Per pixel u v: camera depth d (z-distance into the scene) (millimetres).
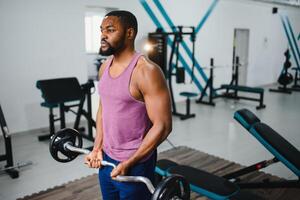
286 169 3184
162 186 1005
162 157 3490
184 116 5266
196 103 6750
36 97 4496
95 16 6859
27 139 4152
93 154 1306
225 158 3488
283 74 8156
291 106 6434
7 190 2684
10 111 4270
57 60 4629
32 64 4379
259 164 2418
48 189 2693
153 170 1292
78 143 1457
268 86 9305
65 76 4762
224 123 5020
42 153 3609
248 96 7688
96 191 2660
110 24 1108
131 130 1196
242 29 8031
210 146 3889
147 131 1237
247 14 7969
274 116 5527
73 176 2973
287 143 2445
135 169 1210
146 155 1154
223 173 3062
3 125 2957
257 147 3865
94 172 3070
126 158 1213
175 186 1059
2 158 2955
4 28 4039
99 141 1367
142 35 5812
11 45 4137
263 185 2334
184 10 6434
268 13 8695
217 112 5840
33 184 2803
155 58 5660
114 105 1179
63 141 1377
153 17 5914
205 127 4766
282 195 2586
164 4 6043
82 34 4855
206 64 7188
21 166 3061
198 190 1908
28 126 4480
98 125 1413
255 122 2596
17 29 4156
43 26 4398
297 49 10406
